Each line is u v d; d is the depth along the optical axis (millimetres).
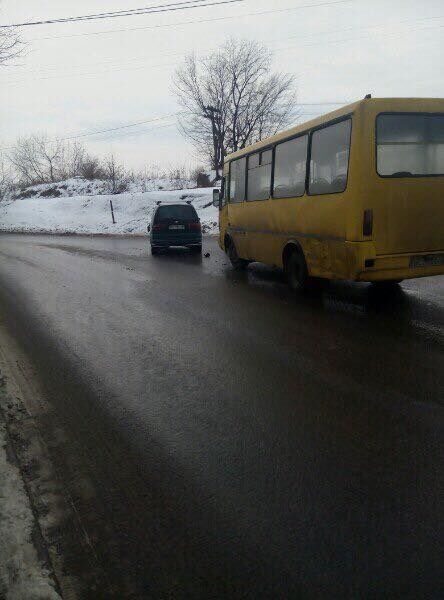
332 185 7383
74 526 2783
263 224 10016
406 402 4137
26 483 3215
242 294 8977
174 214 16203
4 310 8375
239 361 5320
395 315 6988
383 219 6828
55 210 37156
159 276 11477
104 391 4680
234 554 2504
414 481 3039
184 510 2865
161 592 2299
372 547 2504
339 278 7379
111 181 46562
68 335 6633
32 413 4289
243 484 3082
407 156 6852
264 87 40344
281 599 2221
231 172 12008
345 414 3969
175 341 6152
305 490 2992
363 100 6691
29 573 2398
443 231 7102
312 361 5223
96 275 11914
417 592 2225
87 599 2279
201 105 41156
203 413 4102
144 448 3590
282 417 3965
